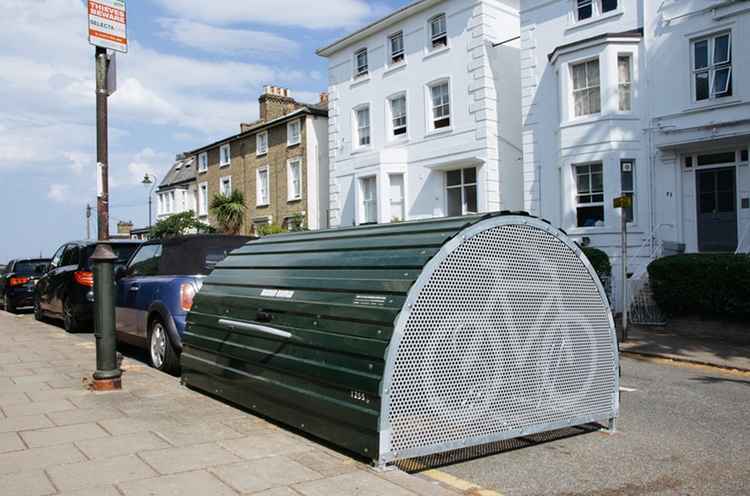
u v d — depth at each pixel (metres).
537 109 17.56
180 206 40.91
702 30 14.42
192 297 7.81
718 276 11.62
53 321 15.39
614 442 5.21
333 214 24.53
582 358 5.20
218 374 6.18
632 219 15.54
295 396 4.91
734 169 14.41
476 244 4.56
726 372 8.97
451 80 19.77
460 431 4.40
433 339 4.31
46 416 5.46
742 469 4.54
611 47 15.47
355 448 4.27
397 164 21.42
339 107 24.30
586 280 5.24
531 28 17.78
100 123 6.97
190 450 4.49
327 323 4.82
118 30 7.07
